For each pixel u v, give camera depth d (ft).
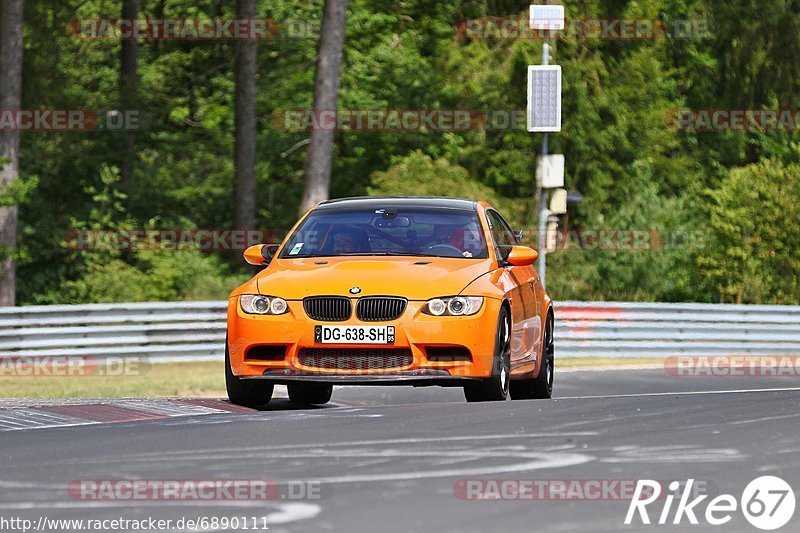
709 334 252.21
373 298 109.09
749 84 455.22
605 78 404.36
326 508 61.31
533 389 131.44
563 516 59.93
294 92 451.12
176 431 88.94
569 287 368.68
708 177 454.81
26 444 84.07
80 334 226.99
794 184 378.73
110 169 390.01
